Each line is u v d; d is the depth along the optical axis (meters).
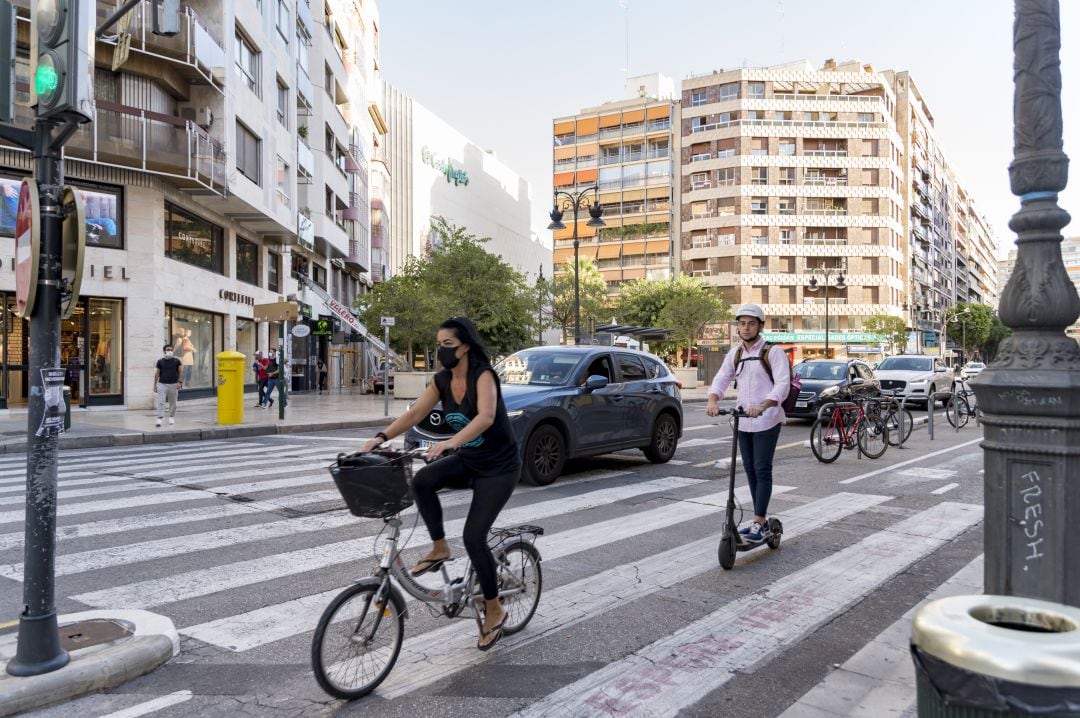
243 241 27.66
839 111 66.75
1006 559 3.11
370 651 3.46
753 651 3.93
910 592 4.93
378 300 27.95
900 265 70.56
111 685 3.49
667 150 74.00
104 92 20.06
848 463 11.00
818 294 66.06
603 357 10.03
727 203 67.06
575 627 4.26
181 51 20.03
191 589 4.84
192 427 15.48
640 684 3.53
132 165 19.33
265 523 6.65
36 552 3.44
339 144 37.94
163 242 21.12
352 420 17.70
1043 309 3.07
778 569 5.44
